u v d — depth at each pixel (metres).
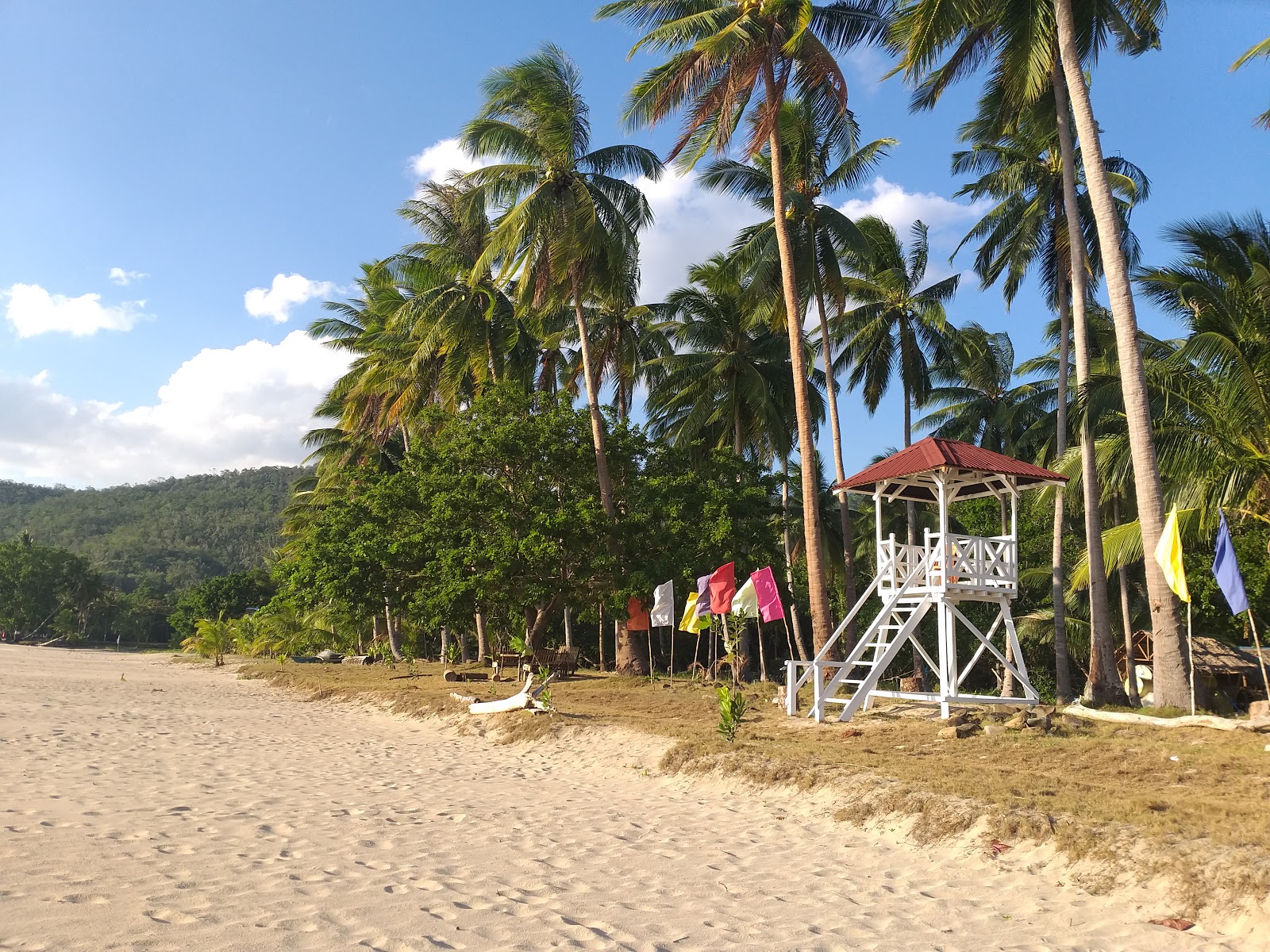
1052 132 23.02
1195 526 17.81
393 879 7.78
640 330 37.34
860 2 22.91
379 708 24.14
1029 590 37.56
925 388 32.97
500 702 19.94
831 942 6.64
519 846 9.38
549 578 27.83
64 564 104.50
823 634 21.28
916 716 16.55
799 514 37.94
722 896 7.80
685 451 33.81
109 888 6.98
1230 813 8.69
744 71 21.36
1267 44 16.20
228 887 7.21
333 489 47.56
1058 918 7.18
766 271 26.06
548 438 28.09
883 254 32.19
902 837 9.59
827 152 27.66
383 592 30.61
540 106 28.12
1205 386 16.98
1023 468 16.95
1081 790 10.20
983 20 19.09
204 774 13.34
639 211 29.77
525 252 30.81
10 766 13.11
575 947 6.26
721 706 16.36
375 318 44.28
